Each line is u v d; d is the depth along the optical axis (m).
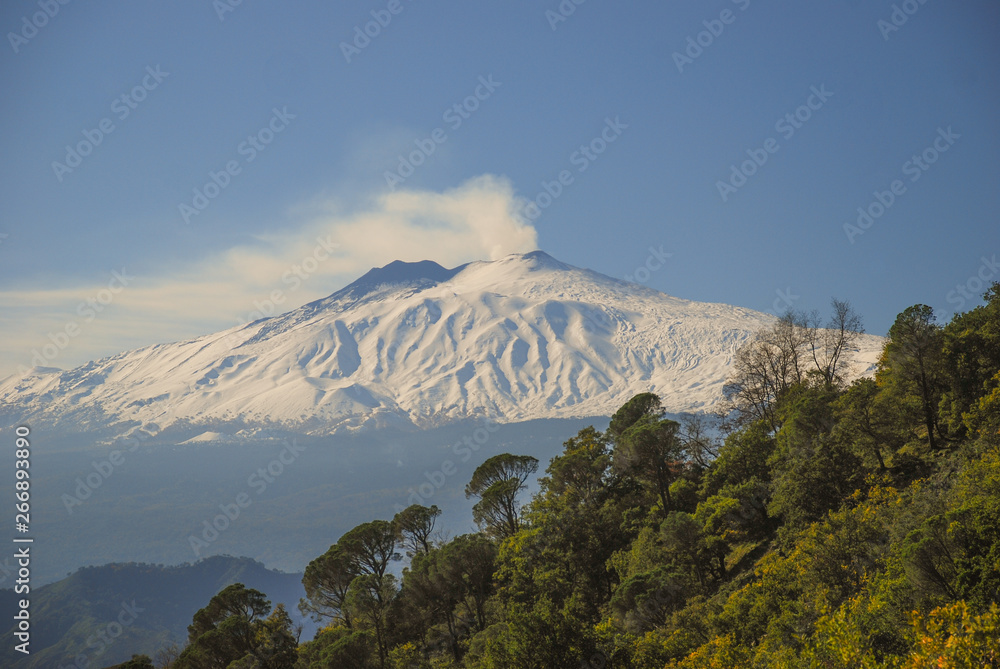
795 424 59.56
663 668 38.19
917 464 48.94
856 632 25.72
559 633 39.12
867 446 53.00
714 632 41.28
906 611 27.83
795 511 52.53
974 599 26.19
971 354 49.91
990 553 26.78
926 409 50.59
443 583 74.44
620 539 73.19
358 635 61.72
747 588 43.75
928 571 28.34
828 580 38.16
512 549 75.00
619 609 54.00
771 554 51.41
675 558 57.94
